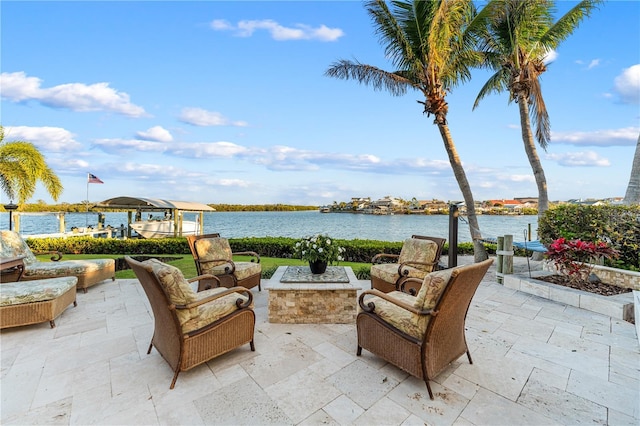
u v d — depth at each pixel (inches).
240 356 104.4
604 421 71.3
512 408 76.2
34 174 395.2
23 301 124.6
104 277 201.6
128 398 80.6
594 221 193.2
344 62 298.5
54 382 88.0
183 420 72.0
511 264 207.0
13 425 69.5
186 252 393.4
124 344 114.2
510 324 134.6
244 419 72.5
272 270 248.7
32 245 396.2
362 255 319.6
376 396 81.8
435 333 82.6
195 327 90.8
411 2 251.6
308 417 73.3
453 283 76.3
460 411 75.2
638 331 116.6
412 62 280.5
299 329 128.5
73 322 136.6
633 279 168.9
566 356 104.3
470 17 280.2
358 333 103.8
